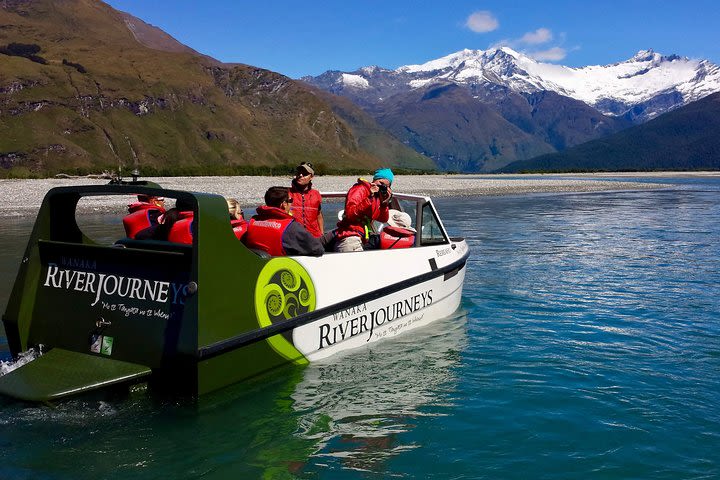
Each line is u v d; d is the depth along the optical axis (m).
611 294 8.59
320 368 5.22
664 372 5.32
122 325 4.39
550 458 3.74
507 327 6.80
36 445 3.72
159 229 5.11
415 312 6.57
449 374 5.20
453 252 7.45
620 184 54.59
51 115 173.75
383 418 4.28
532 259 11.91
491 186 48.16
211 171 71.62
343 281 5.46
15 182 40.81
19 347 4.76
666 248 13.49
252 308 4.54
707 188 48.19
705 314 7.44
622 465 3.66
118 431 3.93
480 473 3.55
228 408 4.33
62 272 4.70
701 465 3.67
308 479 3.45
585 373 5.27
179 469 3.50
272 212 5.05
